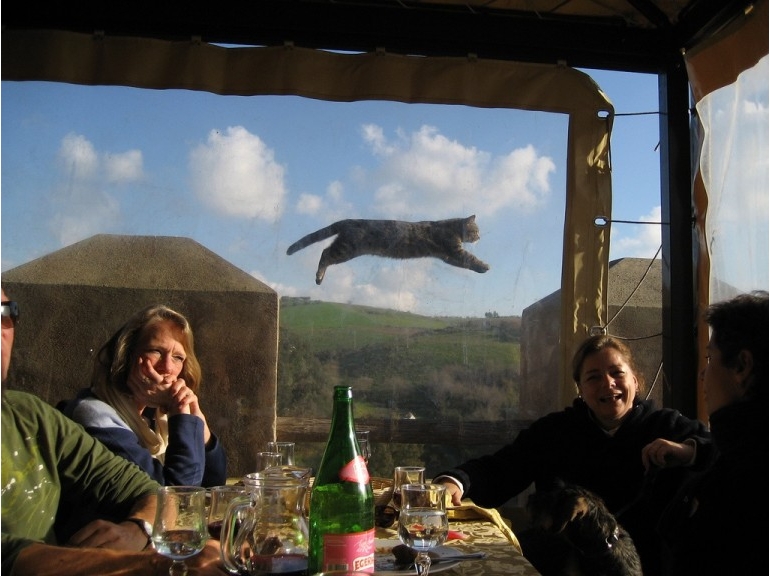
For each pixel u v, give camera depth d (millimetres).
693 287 3166
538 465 2742
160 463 2215
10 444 1754
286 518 1406
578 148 3316
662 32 3258
